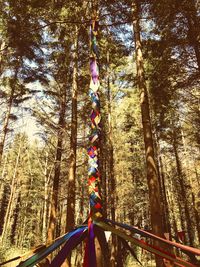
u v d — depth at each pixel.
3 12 9.41
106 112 15.41
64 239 1.79
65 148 12.98
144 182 23.48
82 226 1.89
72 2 8.17
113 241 8.73
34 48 12.95
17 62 14.34
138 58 8.69
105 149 13.91
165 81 11.20
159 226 6.08
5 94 16.39
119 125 18.14
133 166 23.08
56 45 13.24
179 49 10.55
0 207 40.09
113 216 12.03
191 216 25.31
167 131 18.28
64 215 24.05
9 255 16.52
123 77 13.97
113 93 14.95
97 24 2.95
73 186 9.88
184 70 10.80
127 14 8.38
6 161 29.97
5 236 23.61
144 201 23.17
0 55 13.03
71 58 13.24
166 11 8.75
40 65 14.20
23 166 29.77
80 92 13.50
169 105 13.38
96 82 2.52
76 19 9.09
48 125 12.46
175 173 25.00
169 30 9.84
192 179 22.34
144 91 8.12
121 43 10.87
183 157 21.50
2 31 10.92
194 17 9.55
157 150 17.62
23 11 7.86
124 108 17.19
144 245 1.65
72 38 12.54
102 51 12.37
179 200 22.16
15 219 39.50
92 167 2.13
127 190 19.30
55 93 14.07
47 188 17.31
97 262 1.67
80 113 13.34
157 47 10.59
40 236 20.75
